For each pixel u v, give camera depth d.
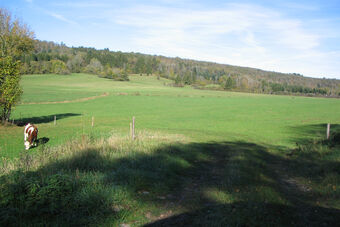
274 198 6.20
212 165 10.25
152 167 8.52
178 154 11.09
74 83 123.12
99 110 46.56
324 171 8.57
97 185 6.18
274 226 4.87
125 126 26.20
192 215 5.30
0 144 14.79
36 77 131.50
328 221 5.16
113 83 134.12
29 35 25.59
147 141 13.37
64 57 173.75
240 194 6.39
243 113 44.06
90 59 191.50
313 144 13.34
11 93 21.97
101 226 4.69
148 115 40.09
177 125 29.09
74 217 4.88
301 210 5.70
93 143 11.60
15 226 4.46
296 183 7.97
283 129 26.36
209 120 34.31
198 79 176.88
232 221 4.94
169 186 7.12
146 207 5.64
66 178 6.00
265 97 94.12
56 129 21.30
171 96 80.94
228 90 136.25
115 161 8.80
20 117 32.50
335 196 6.46
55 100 60.81
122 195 5.87
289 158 12.08
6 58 22.09
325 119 36.22
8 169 7.54
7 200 4.98
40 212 4.90
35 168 7.61
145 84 145.00
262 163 10.55
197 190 6.93
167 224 4.91
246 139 19.39
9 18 24.58
